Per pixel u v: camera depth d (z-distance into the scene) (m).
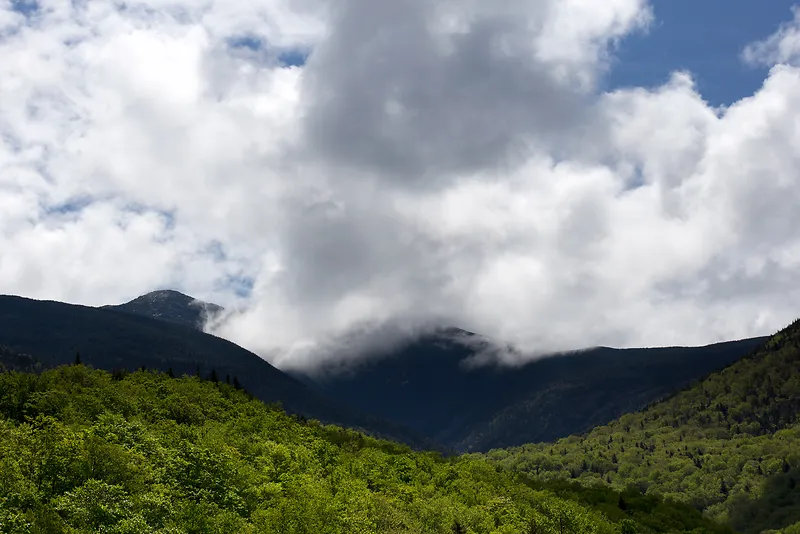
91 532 67.00
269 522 85.19
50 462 80.12
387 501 109.06
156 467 95.62
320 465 132.88
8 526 63.41
